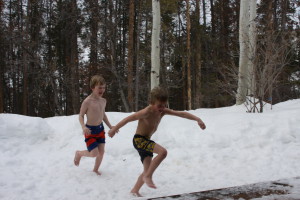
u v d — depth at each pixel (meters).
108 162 4.68
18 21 18.88
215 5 22.52
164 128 6.13
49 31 20.14
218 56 20.81
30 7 19.03
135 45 19.73
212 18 22.53
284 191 1.80
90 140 3.99
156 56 9.44
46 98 22.05
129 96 14.67
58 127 6.47
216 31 22.38
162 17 18.81
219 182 3.77
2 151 5.07
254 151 5.04
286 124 5.82
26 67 18.00
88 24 17.25
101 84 3.98
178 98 25.27
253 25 8.17
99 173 4.11
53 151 5.32
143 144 3.07
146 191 3.46
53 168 4.36
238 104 8.56
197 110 8.73
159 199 1.78
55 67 16.84
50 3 19.73
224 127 5.98
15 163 4.54
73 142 5.64
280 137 5.43
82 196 3.35
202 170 4.30
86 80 19.62
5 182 3.72
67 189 3.55
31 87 21.22
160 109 3.00
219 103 21.69
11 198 3.26
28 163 4.58
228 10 21.81
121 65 18.66
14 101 26.72
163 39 19.22
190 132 5.88
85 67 19.28
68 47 20.09
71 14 17.25
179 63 22.23
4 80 25.25
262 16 15.70
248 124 5.97
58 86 19.34
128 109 14.72
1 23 16.34
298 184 1.97
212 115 7.14
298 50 13.45
